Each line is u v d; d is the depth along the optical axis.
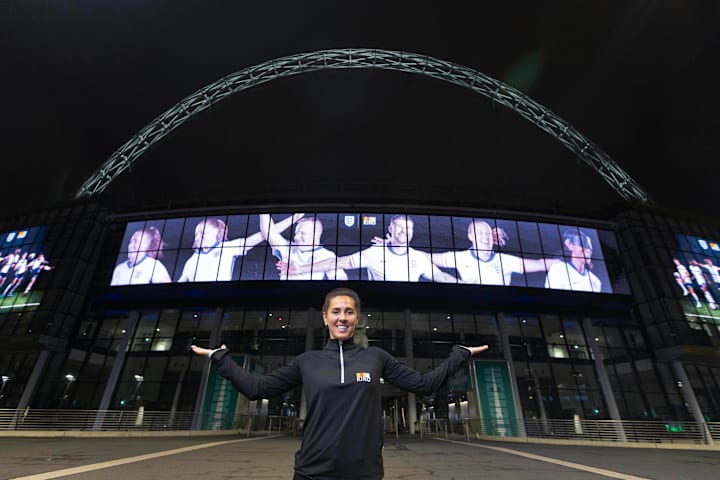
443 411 32.97
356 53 64.50
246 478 7.13
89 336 35.03
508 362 30.12
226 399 28.00
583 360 34.38
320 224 37.78
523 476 7.97
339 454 1.91
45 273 36.16
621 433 24.86
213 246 37.19
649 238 38.28
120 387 32.34
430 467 9.49
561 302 35.31
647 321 35.53
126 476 7.09
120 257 37.81
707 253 38.81
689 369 33.34
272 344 34.59
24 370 32.56
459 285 34.91
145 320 36.31
